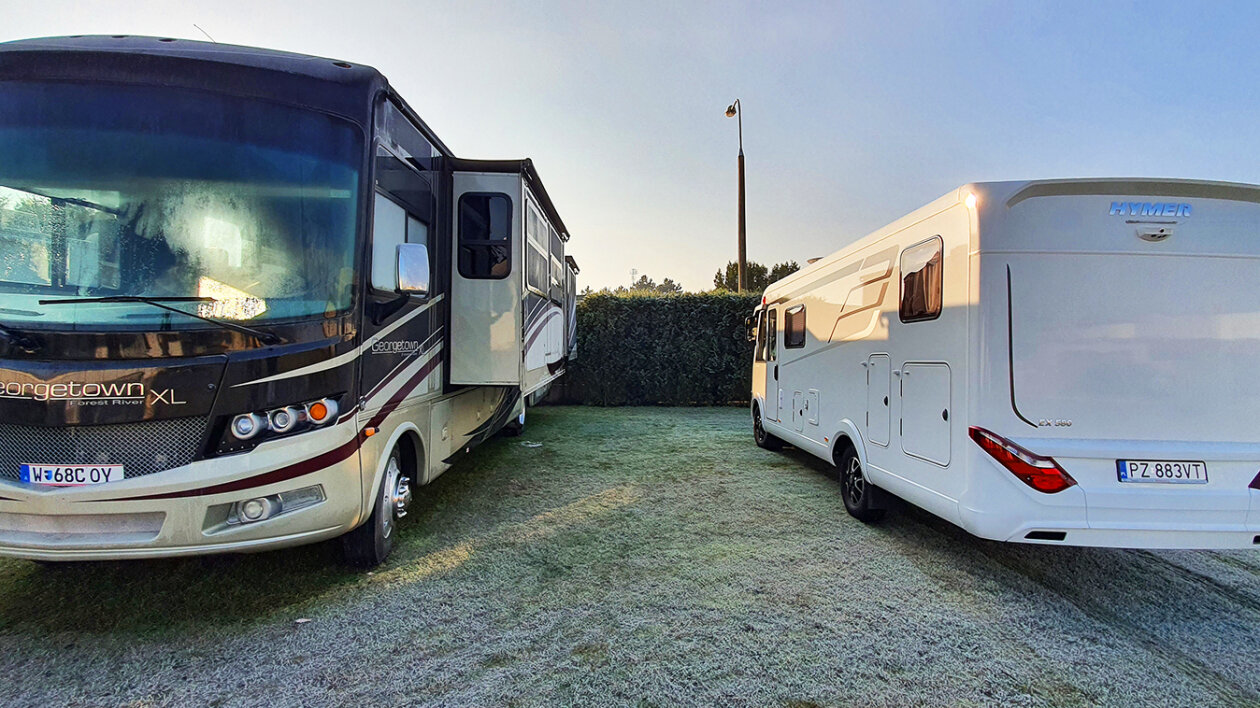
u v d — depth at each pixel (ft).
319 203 10.03
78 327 8.73
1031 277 10.27
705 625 9.92
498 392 19.90
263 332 9.27
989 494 10.27
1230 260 10.37
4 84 9.34
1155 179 10.11
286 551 12.67
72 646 9.06
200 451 8.93
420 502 16.87
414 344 12.76
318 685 8.15
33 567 11.68
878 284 14.23
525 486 18.95
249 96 9.89
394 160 11.85
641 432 30.48
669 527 14.99
